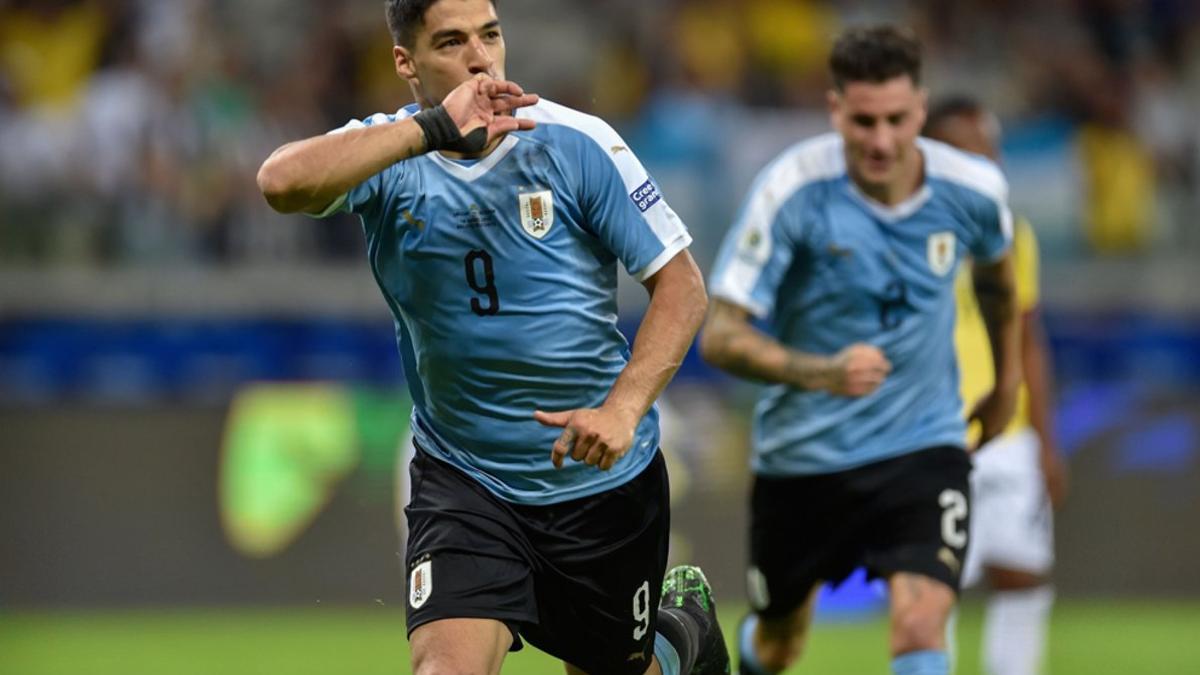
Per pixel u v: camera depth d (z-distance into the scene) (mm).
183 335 45094
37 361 44750
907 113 20625
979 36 54000
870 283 21266
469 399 16141
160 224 46531
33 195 46531
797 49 53625
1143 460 42594
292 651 35875
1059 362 45719
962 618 41938
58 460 42125
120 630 39406
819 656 35281
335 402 42344
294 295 45312
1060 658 34875
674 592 19734
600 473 16406
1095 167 48531
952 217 21234
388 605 41781
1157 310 45906
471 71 15234
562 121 15680
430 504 16422
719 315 21312
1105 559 42500
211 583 41875
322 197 14469
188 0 50812
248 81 49500
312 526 41969
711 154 48281
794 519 22016
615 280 16297
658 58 52156
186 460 42188
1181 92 52938
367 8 51875
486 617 15836
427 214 15508
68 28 50406
